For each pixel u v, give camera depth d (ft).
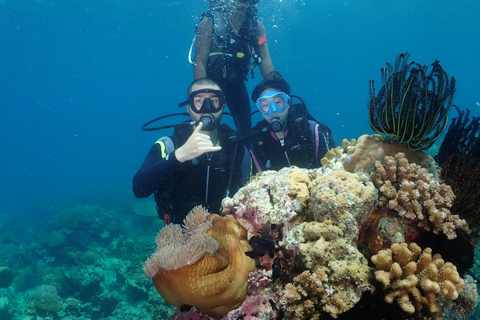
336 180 2.82
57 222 14.37
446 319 2.67
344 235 2.64
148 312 8.83
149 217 15.97
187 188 4.85
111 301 9.29
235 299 2.66
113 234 14.28
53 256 13.14
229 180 4.80
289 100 5.58
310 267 2.53
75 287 10.43
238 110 6.81
